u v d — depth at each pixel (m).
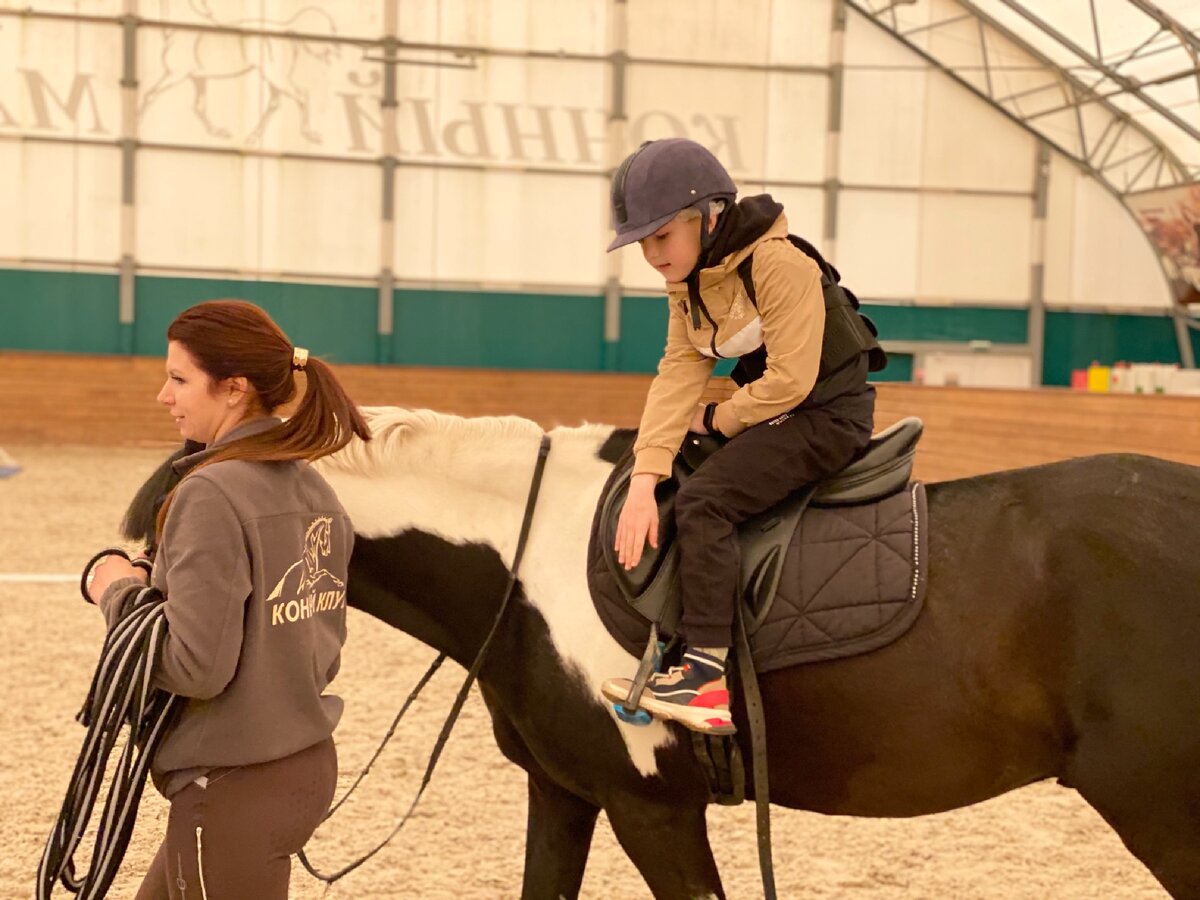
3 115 14.12
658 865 1.80
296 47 14.65
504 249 15.27
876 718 1.70
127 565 1.64
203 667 1.44
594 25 15.13
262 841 1.54
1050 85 14.97
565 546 1.88
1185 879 1.61
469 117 15.06
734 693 1.76
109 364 13.12
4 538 7.07
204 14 14.44
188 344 1.55
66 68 14.21
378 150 14.90
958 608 1.69
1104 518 1.67
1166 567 1.61
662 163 1.73
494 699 1.95
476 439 1.95
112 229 14.43
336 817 3.04
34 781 3.20
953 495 1.81
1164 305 15.85
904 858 2.86
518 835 2.94
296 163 14.77
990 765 1.71
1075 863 2.84
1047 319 15.84
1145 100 13.96
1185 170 14.62
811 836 3.01
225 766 1.51
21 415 12.94
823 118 15.44
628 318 15.50
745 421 1.76
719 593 1.70
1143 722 1.59
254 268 14.80
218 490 1.49
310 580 1.59
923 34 15.16
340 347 15.05
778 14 15.28
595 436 1.96
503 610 1.85
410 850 2.83
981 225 15.66
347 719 3.87
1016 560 1.69
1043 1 13.62
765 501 1.75
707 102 15.34
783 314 1.72
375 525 1.93
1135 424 7.53
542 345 15.43
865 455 1.83
